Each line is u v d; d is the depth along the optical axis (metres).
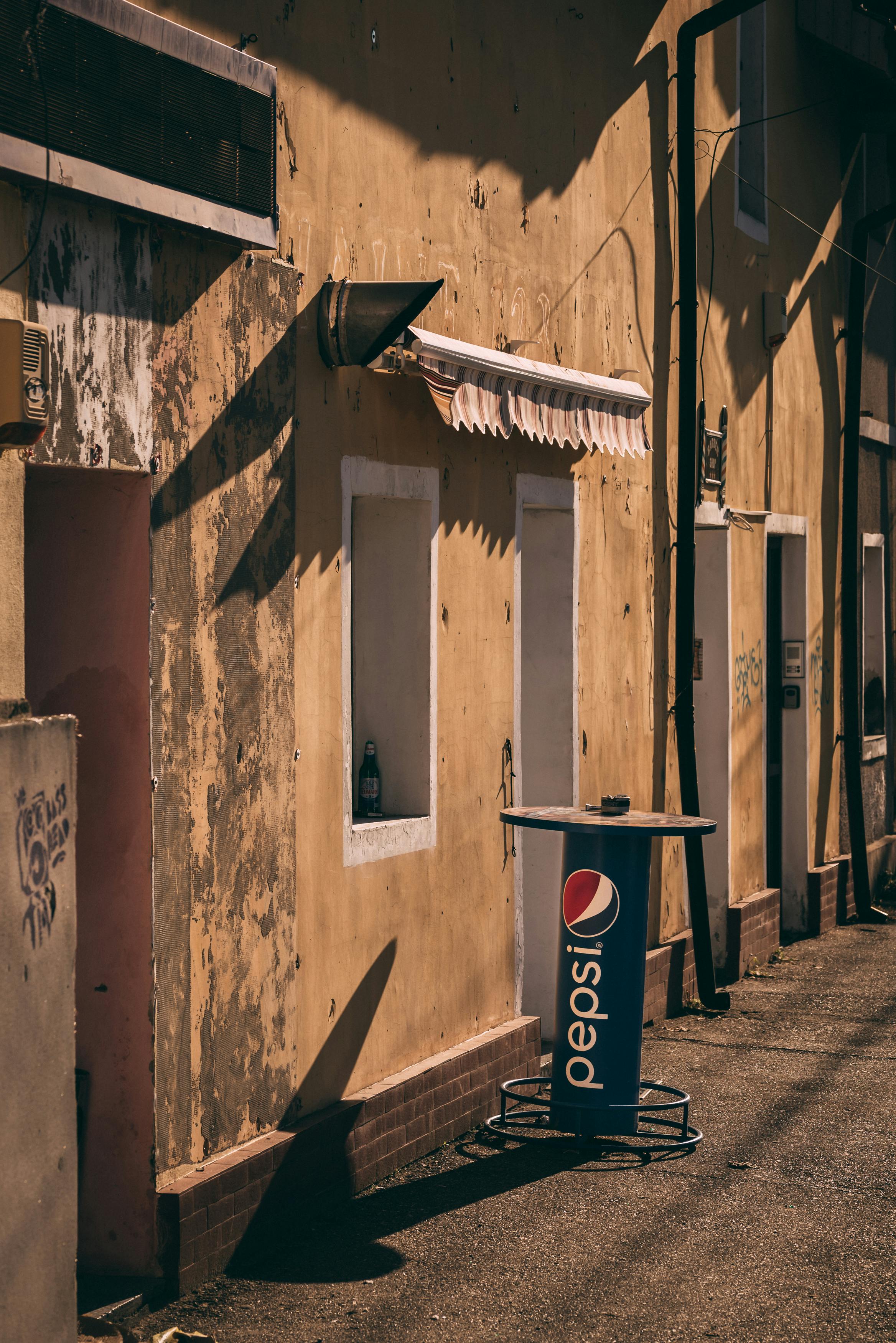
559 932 6.82
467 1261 5.48
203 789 5.28
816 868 12.83
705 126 10.35
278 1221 5.59
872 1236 5.81
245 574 5.53
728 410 10.82
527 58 7.88
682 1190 6.30
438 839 6.97
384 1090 6.34
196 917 5.23
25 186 4.39
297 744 5.87
